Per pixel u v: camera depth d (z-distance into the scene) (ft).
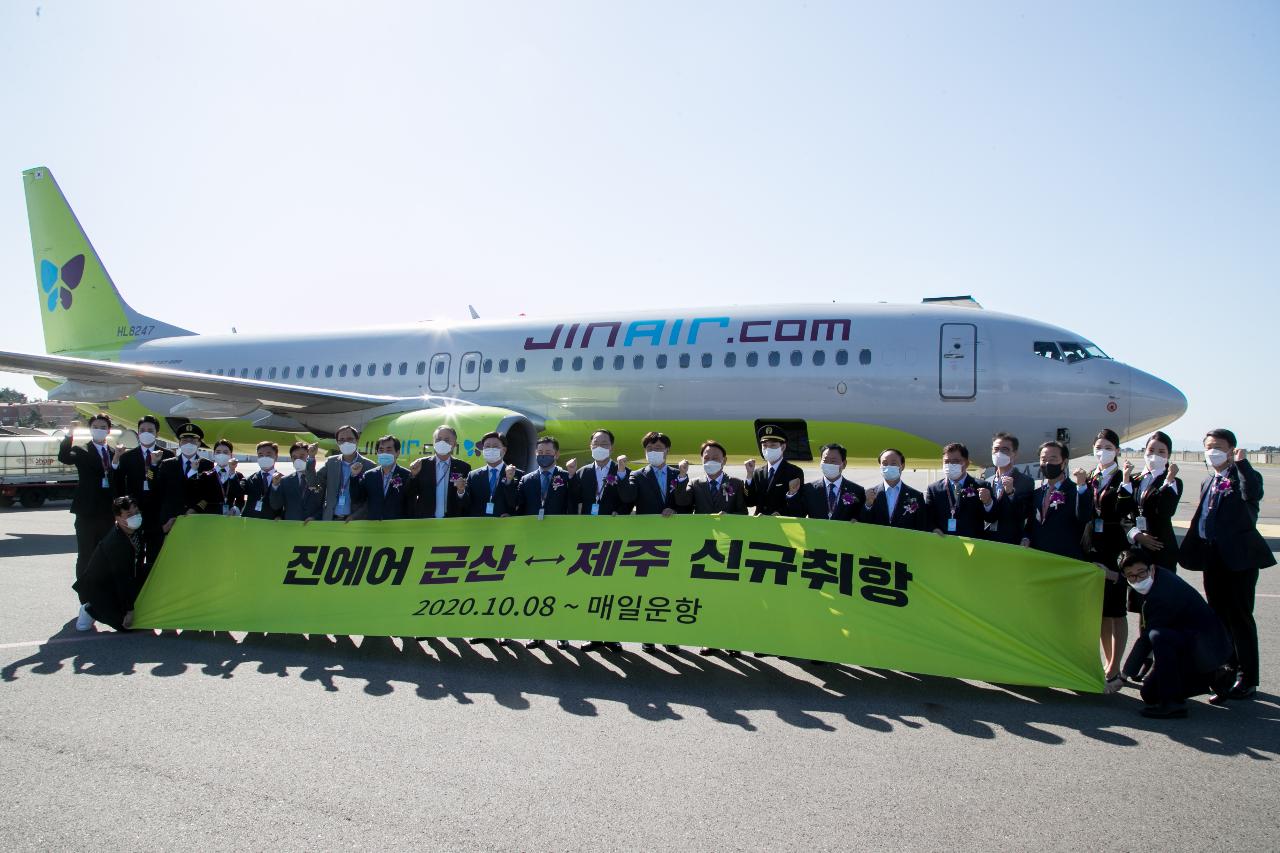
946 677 20.31
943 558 20.67
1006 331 43.80
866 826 12.09
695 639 19.94
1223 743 15.83
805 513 23.68
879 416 44.19
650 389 48.26
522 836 11.72
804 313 47.21
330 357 59.82
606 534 22.75
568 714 17.20
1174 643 17.30
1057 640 19.47
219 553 25.25
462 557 23.36
